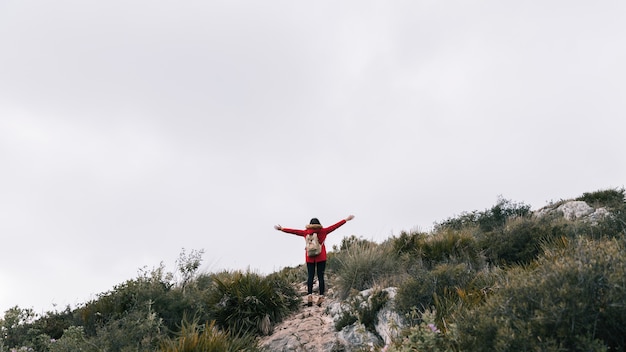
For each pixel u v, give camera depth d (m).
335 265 10.00
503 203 15.27
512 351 2.84
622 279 2.96
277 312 7.49
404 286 5.77
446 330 3.76
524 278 3.49
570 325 2.85
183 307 7.19
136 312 6.27
